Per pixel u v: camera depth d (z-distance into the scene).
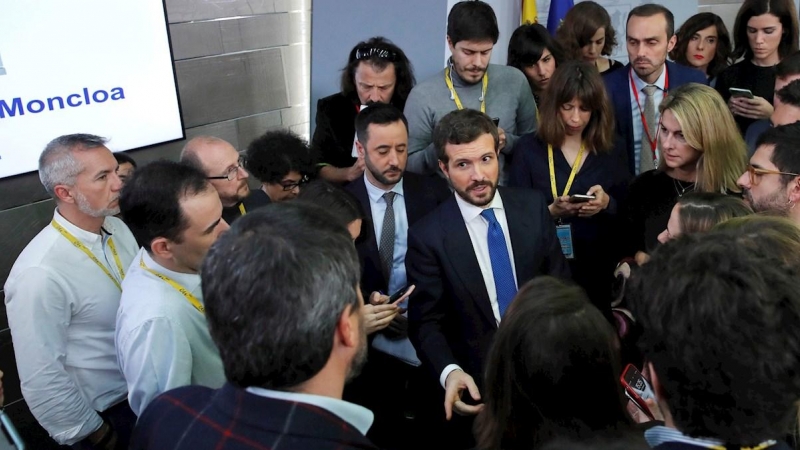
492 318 1.72
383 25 3.44
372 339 2.12
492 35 2.54
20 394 2.62
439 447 2.07
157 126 2.88
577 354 0.88
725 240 0.76
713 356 0.67
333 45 3.39
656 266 0.78
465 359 1.79
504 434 0.95
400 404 2.20
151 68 2.80
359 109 2.78
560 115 2.25
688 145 1.91
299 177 2.08
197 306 1.34
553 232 1.82
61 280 1.61
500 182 2.76
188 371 1.30
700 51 3.61
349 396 2.18
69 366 1.67
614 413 0.91
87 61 2.59
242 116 3.33
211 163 1.92
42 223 2.61
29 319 1.57
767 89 3.01
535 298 0.97
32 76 2.43
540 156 2.34
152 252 1.33
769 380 0.65
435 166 2.55
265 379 0.75
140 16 2.72
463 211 1.75
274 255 0.75
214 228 1.32
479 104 2.70
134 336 1.27
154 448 0.82
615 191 2.31
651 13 2.55
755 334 0.66
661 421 0.94
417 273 1.77
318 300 0.75
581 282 2.34
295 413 0.74
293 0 3.39
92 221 1.72
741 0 4.50
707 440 0.71
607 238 2.29
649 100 2.63
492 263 1.74
